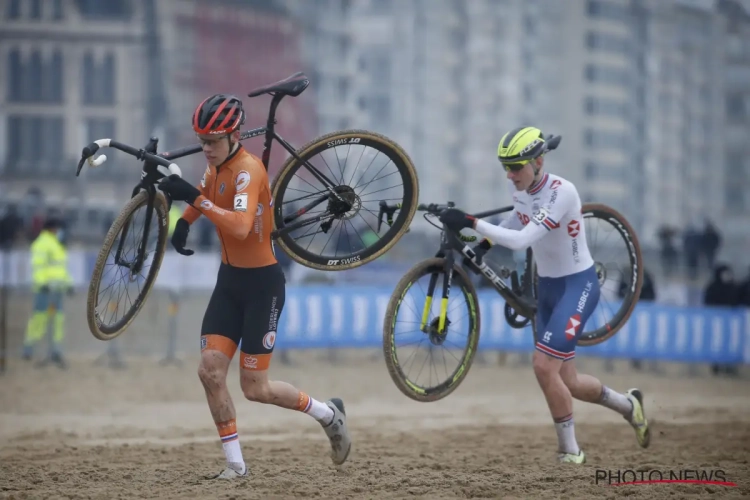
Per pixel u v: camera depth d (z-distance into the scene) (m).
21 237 83.56
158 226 21.48
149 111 177.62
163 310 64.75
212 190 20.45
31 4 180.75
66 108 179.50
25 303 68.38
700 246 92.00
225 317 20.69
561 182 23.16
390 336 22.53
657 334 53.50
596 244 28.97
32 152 181.25
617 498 19.36
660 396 45.66
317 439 31.38
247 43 187.12
